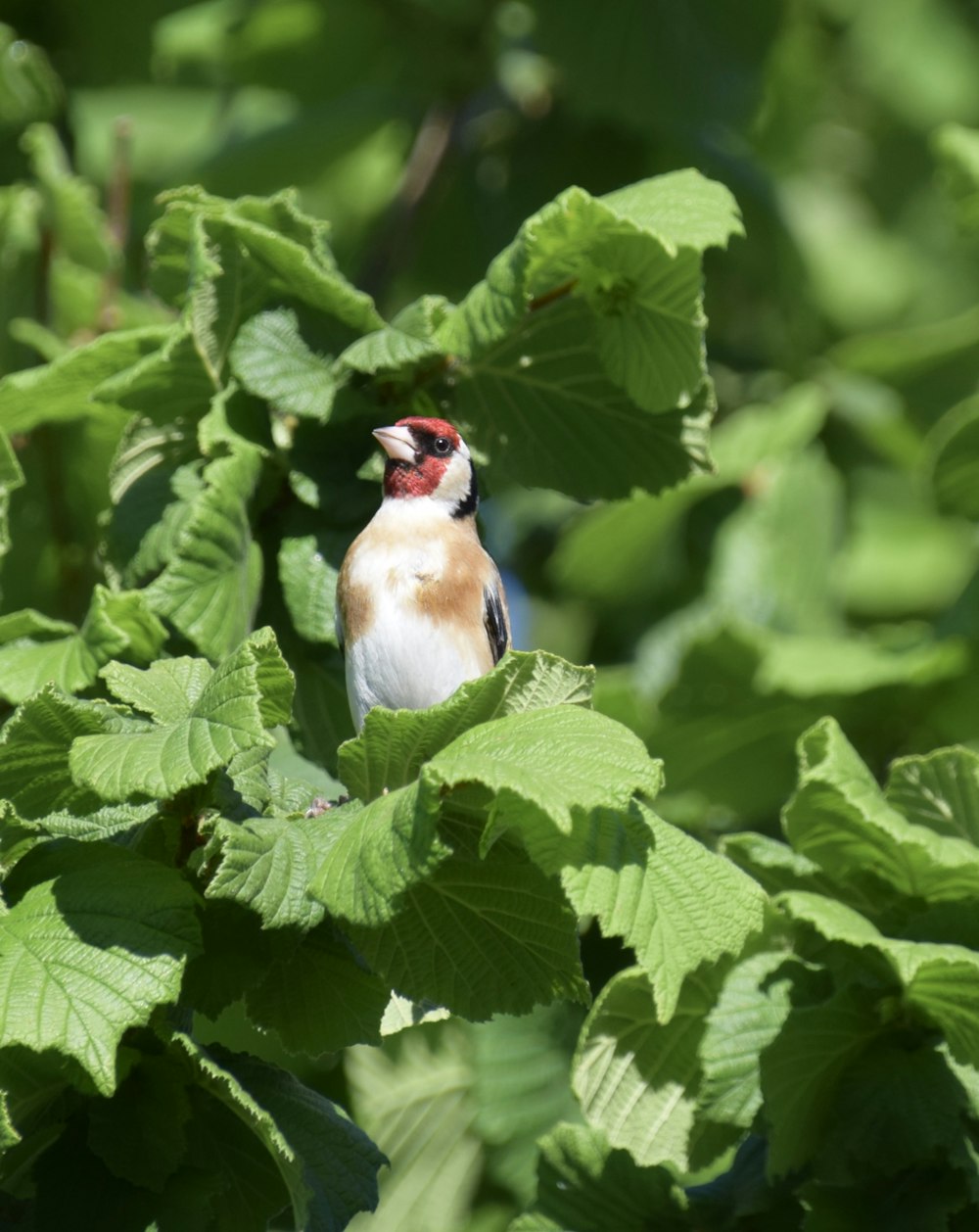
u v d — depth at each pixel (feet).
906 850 25.39
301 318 28.22
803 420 45.37
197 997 21.42
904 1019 24.43
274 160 50.78
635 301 27.30
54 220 39.27
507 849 20.95
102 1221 20.52
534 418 29.01
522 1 46.68
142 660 26.05
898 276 60.39
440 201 49.96
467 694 20.66
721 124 46.26
